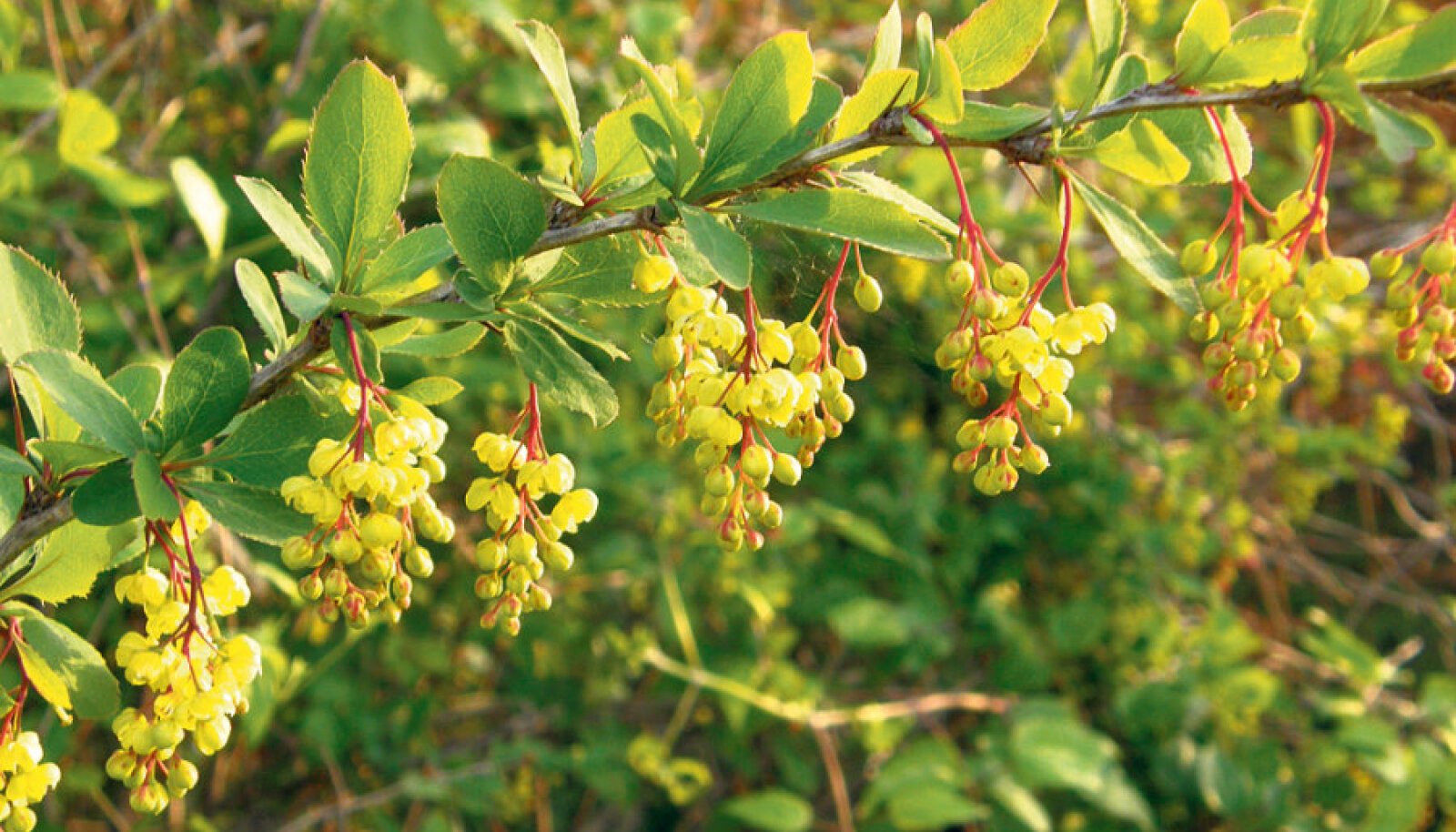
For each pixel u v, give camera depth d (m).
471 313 1.50
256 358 4.39
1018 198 5.55
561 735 6.11
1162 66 1.60
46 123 3.85
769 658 5.34
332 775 4.62
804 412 1.58
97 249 4.60
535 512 1.60
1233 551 5.91
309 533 1.50
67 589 1.59
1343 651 5.23
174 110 4.59
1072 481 5.65
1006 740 4.99
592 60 4.74
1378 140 1.35
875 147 1.52
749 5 6.12
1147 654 5.58
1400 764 4.89
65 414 1.61
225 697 1.49
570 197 1.53
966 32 1.53
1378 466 6.31
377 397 1.53
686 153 1.45
